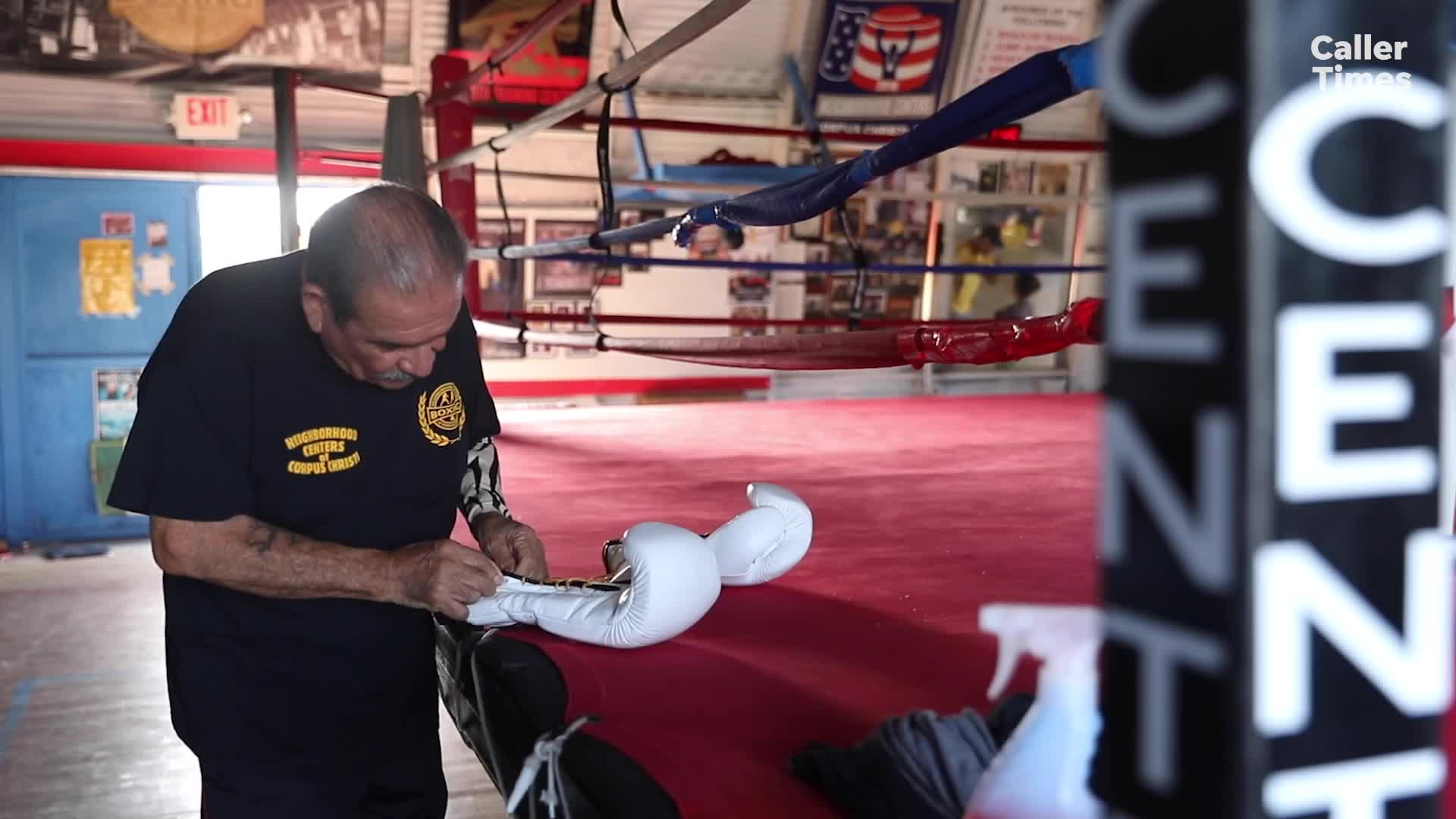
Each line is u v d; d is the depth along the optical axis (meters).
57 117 5.53
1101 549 0.42
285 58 5.66
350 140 5.95
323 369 1.22
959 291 6.88
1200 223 0.37
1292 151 0.36
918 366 1.76
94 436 5.72
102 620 4.42
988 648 1.32
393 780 1.38
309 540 1.22
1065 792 0.69
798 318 6.67
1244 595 0.37
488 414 1.44
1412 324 0.37
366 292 1.03
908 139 1.39
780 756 1.02
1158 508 0.39
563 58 5.97
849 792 0.91
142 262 5.66
